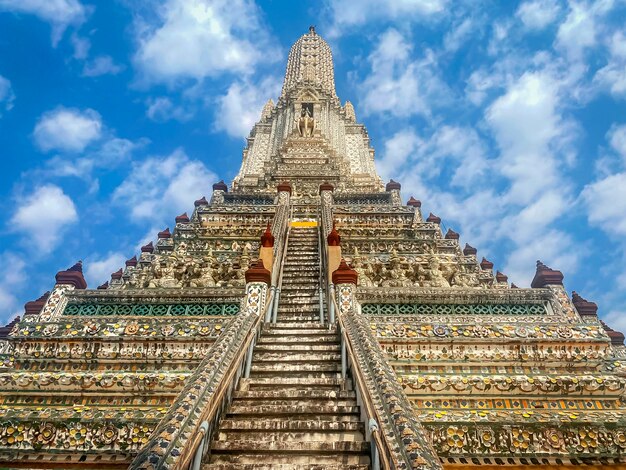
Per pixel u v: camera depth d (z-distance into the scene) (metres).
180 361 9.40
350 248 16.67
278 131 35.34
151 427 7.02
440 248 17.17
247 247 17.09
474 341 9.68
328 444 5.77
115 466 6.78
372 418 4.93
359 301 11.66
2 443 6.93
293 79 44.41
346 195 22.50
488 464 6.94
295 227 18.89
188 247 17.12
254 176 29.36
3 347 14.32
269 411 6.66
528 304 11.57
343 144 34.59
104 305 11.41
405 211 18.98
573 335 9.78
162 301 11.45
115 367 9.41
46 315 11.09
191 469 4.67
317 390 7.23
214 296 11.53
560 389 8.80
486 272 17.17
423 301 11.66
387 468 4.02
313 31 51.19
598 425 7.33
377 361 6.33
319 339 9.39
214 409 5.45
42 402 8.56
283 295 12.57
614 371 9.43
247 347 7.75
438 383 8.77
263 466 5.31
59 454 6.88
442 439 7.10
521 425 7.28
